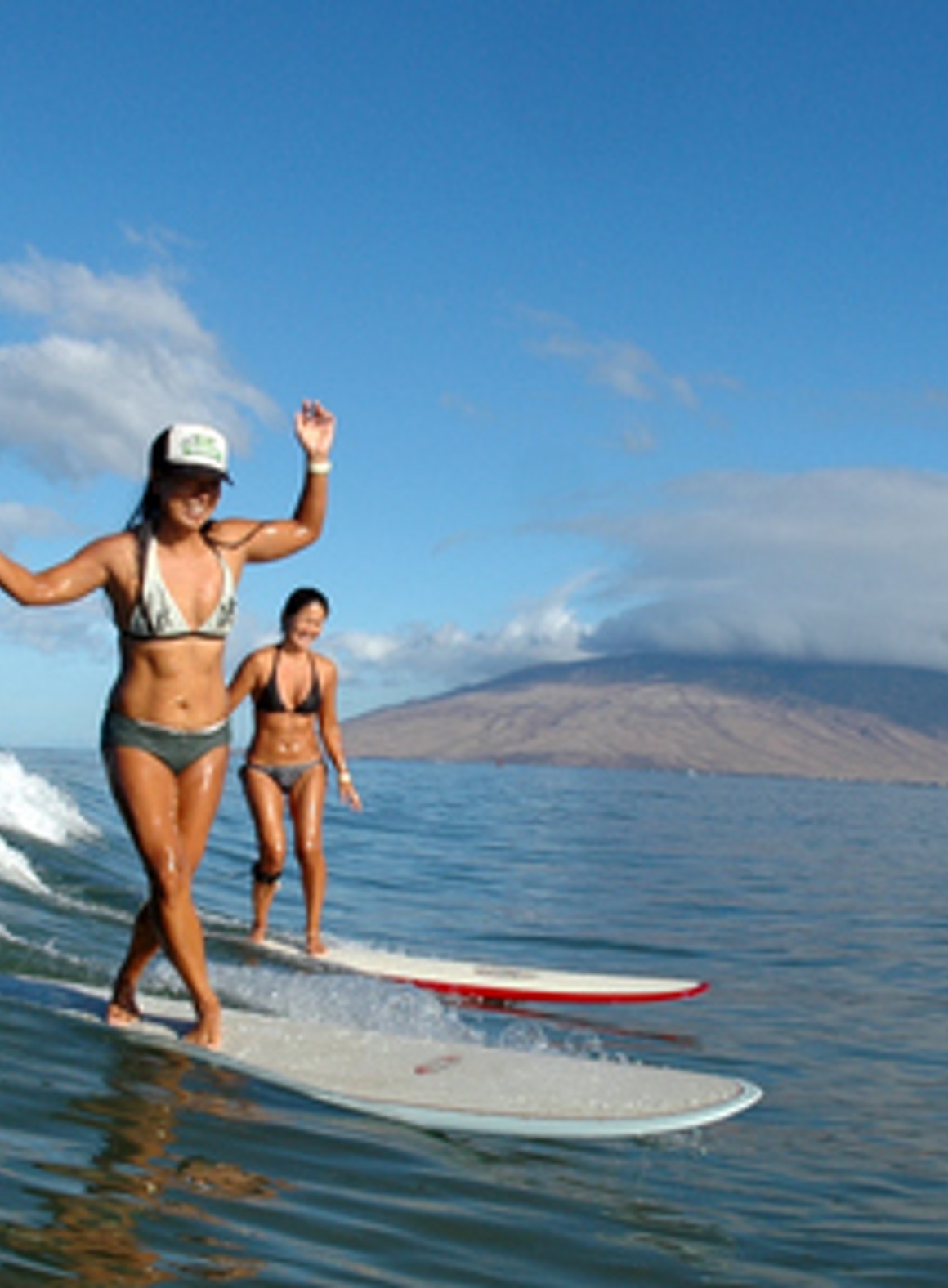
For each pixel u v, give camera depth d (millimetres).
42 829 11156
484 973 8109
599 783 108312
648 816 36906
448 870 15727
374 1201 3471
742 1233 3680
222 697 4723
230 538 4684
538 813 34250
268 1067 4590
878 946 10977
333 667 8727
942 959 10281
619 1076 4949
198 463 4336
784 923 12336
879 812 57312
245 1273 2875
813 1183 4266
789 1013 7703
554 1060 5090
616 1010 7523
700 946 10523
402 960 8352
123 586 4473
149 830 4582
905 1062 6457
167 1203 3189
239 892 11422
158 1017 5082
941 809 74250
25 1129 3521
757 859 21016
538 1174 3939
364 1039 5141
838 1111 5363
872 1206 4082
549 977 8148
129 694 4574
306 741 8562
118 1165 3381
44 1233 2881
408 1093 4477
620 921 11875
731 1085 4902
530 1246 3344
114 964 6418
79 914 7785
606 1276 3232
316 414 4922
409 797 38750
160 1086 4164
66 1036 4598
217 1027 4812
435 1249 3223
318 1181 3553
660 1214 3736
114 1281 2715
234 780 34781
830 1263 3539
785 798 77625
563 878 15789
